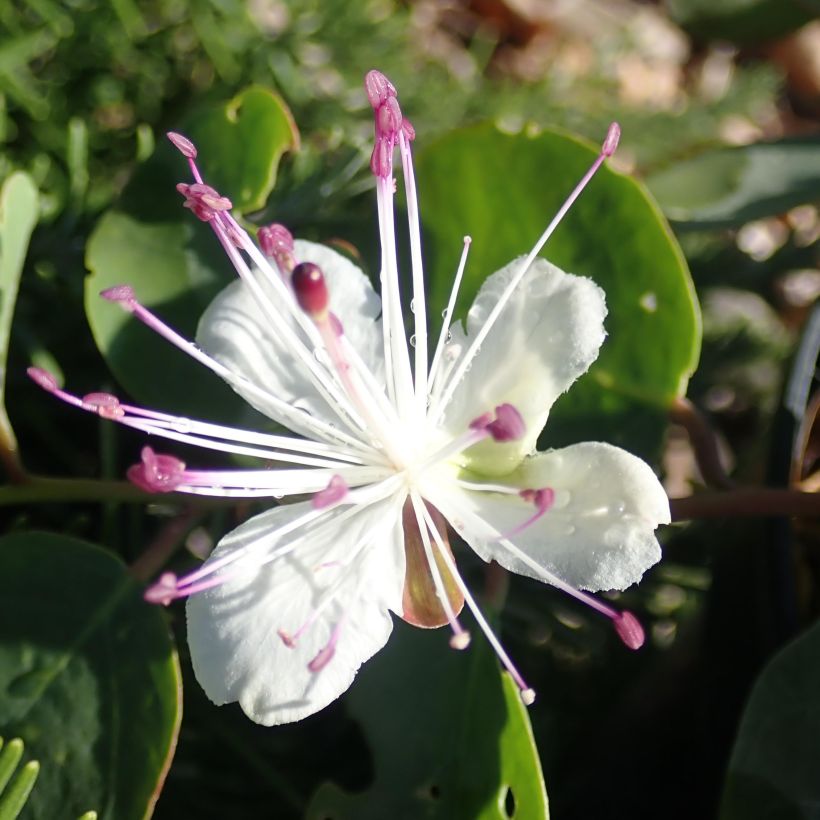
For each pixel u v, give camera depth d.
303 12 0.18
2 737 0.12
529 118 0.21
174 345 0.14
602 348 0.13
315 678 0.11
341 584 0.11
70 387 0.16
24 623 0.13
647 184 0.17
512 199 0.13
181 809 0.15
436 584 0.11
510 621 0.16
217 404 0.14
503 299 0.12
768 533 0.15
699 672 0.16
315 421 0.12
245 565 0.11
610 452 0.11
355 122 0.18
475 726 0.12
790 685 0.13
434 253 0.14
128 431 0.16
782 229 0.25
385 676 0.13
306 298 0.11
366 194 0.18
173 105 0.17
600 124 0.22
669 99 0.27
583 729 0.16
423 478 0.12
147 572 0.13
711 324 0.21
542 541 0.11
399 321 0.12
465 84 0.21
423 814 0.12
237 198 0.14
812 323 0.15
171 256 0.14
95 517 0.16
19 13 0.16
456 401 0.12
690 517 0.13
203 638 0.11
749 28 0.20
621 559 0.11
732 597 0.15
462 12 0.25
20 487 0.13
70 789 0.12
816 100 0.28
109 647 0.12
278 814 0.15
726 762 0.15
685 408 0.13
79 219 0.16
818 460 0.15
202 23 0.17
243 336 0.12
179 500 0.13
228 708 0.15
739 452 0.20
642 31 0.27
